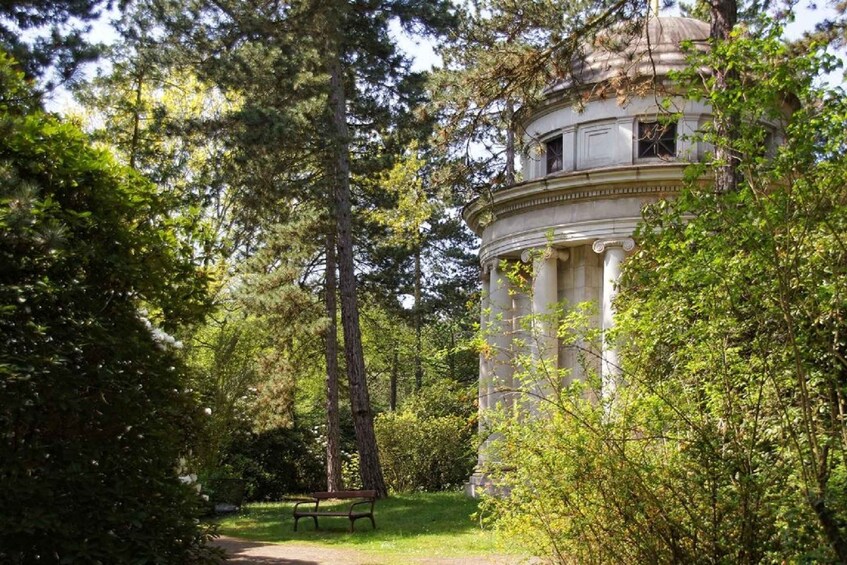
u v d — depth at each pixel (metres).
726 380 7.12
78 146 8.65
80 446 7.85
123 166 9.17
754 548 6.97
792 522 6.43
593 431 7.90
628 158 23.62
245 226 26.12
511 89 14.55
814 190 6.42
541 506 8.81
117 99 25.75
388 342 46.97
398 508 23.41
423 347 48.28
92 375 8.10
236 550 16.06
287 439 33.47
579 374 18.72
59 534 7.57
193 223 9.99
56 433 7.93
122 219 9.02
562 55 13.98
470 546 16.28
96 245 8.41
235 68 22.22
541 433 8.74
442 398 36.91
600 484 7.89
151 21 22.97
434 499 25.31
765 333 7.02
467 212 26.27
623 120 23.78
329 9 23.34
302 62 22.92
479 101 14.84
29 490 7.28
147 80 26.59
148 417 8.58
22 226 7.25
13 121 8.03
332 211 25.28
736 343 7.41
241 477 29.31
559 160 25.30
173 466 9.31
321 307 26.77
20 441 7.70
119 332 8.55
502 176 17.02
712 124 7.84
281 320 26.36
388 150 27.84
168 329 9.68
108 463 8.18
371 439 26.44
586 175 22.25
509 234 24.14
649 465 7.47
